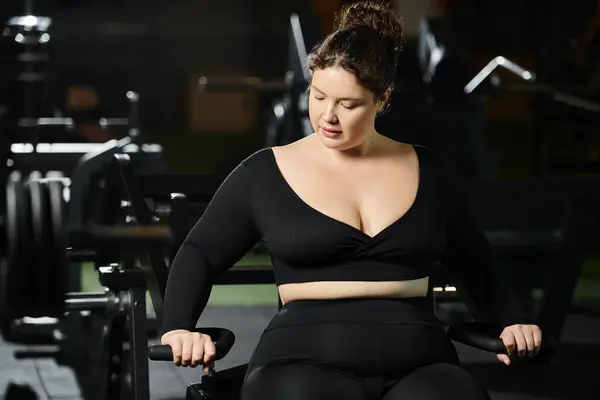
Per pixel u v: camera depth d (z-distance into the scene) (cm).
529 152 1548
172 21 1928
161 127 1778
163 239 338
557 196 611
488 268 325
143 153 727
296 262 307
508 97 1786
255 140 1606
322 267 306
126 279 427
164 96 1850
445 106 754
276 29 1953
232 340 307
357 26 310
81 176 616
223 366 583
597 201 572
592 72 930
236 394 320
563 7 1636
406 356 301
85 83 1769
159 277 408
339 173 314
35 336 642
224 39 1939
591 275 849
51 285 385
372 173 314
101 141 893
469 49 1780
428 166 321
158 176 516
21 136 762
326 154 318
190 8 1945
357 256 305
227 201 317
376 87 305
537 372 578
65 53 1797
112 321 472
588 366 588
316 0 837
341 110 306
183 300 313
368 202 311
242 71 1938
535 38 1744
